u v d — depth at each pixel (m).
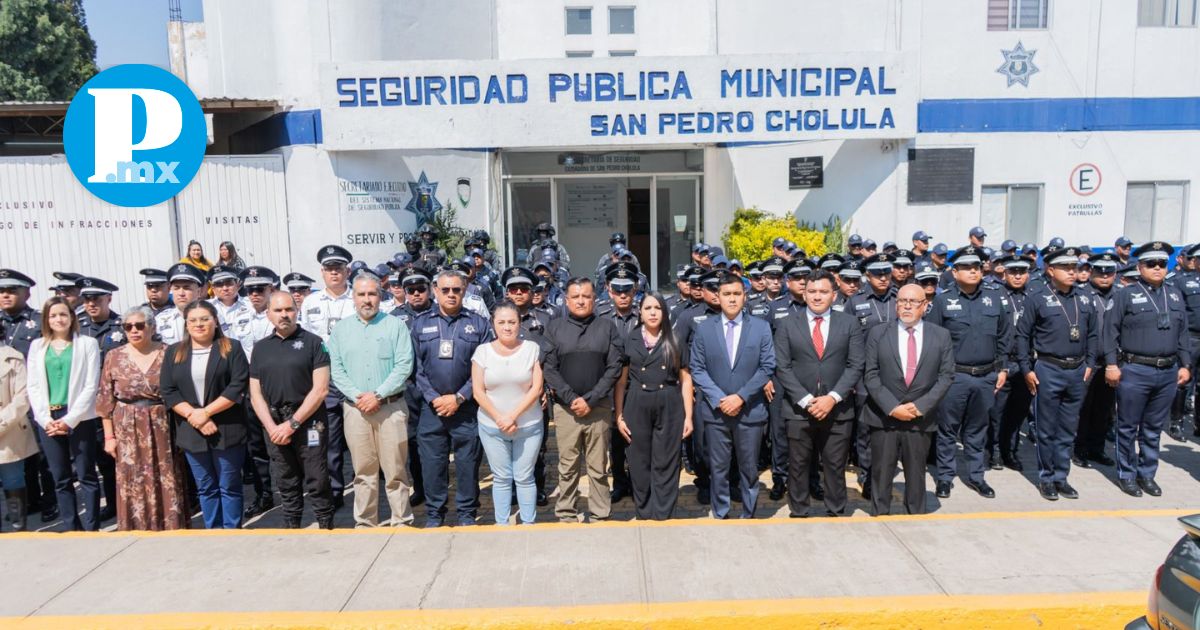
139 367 5.69
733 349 5.86
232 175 12.49
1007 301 7.61
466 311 6.04
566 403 5.80
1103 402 7.54
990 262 8.73
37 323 7.00
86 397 6.00
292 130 12.54
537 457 6.30
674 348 5.88
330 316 7.22
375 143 12.20
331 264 7.20
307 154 12.48
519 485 5.83
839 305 8.02
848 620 4.05
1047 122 13.12
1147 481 6.74
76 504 6.23
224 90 14.56
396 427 5.82
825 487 5.93
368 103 12.16
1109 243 13.45
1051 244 10.09
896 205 13.02
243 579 4.55
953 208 13.11
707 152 15.25
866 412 5.94
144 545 5.07
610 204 15.67
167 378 5.58
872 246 10.80
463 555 4.83
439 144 12.28
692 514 6.54
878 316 7.64
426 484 5.95
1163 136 13.34
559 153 15.44
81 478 6.09
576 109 12.34
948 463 6.75
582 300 5.82
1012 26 13.00
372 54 12.85
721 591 4.31
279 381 5.62
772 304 7.94
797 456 5.85
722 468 5.96
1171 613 3.02
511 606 4.19
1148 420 6.68
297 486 5.85
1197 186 13.52
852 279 7.95
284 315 5.63
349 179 12.51
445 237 13.27
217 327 5.74
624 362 5.97
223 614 4.15
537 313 7.27
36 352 5.95
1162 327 6.49
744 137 12.41
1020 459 7.92
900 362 5.77
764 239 13.12
